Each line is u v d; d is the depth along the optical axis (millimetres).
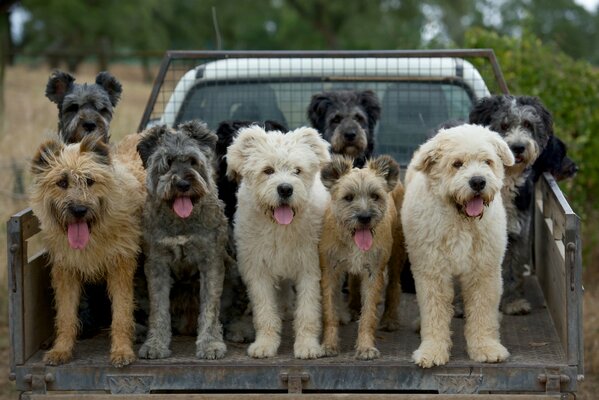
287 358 6598
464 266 6750
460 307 7977
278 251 6949
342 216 6719
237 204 7414
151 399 6246
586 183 14320
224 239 7117
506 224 7469
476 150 6543
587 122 13898
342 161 6875
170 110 9438
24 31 47469
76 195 6465
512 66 13648
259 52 9172
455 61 9461
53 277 6840
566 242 6242
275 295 7230
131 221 6902
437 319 6742
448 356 6445
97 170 6625
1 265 13484
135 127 16172
